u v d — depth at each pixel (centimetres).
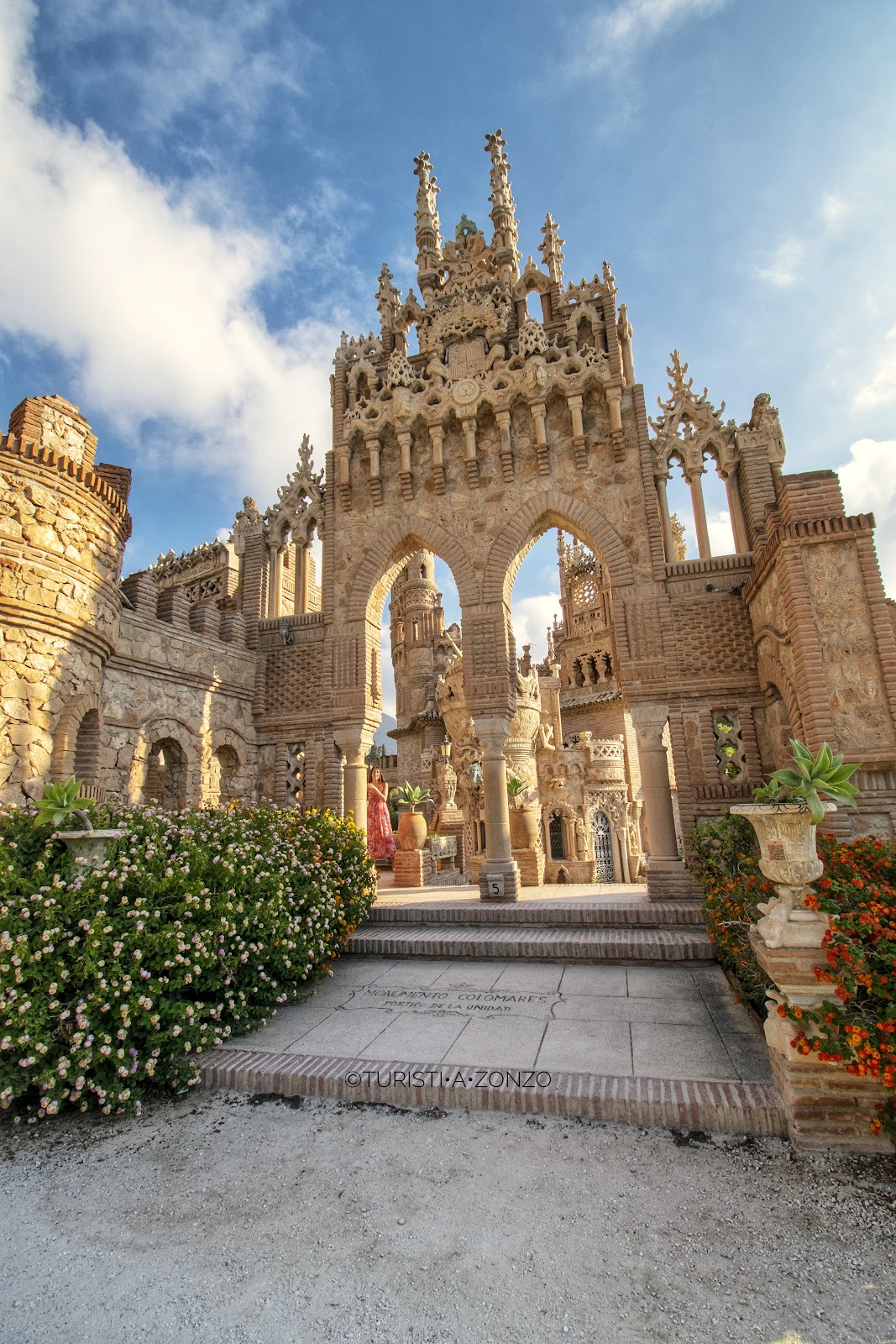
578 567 5353
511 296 1875
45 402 1185
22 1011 645
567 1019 880
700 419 1673
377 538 1814
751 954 812
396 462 1848
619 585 1605
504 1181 536
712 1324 382
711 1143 585
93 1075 689
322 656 1864
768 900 732
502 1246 456
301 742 1862
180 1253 459
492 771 1603
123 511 1359
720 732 1535
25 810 946
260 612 1961
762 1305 396
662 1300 401
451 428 1811
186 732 1634
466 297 1941
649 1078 675
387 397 1853
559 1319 388
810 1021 579
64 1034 688
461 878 2770
